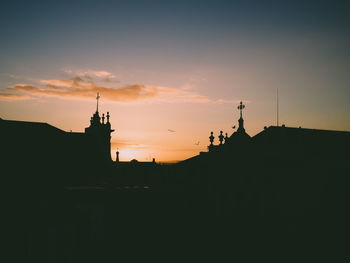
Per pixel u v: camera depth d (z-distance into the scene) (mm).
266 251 20203
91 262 18359
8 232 17000
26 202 18016
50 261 17531
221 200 23266
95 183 22297
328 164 23250
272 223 21922
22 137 22578
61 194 19344
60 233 18219
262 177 23203
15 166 19469
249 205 22703
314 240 21016
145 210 21766
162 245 20531
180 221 22312
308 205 22344
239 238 21359
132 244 20078
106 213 20281
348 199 22203
